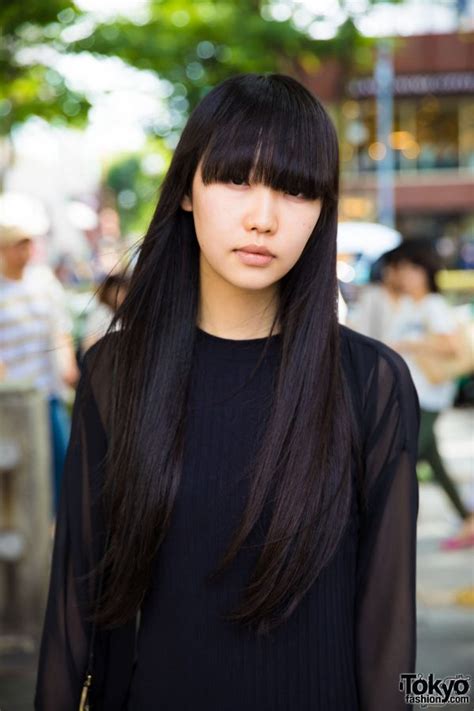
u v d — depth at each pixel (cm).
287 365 188
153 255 199
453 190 3819
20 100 1027
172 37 995
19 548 498
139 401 193
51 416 603
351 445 187
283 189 181
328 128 185
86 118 1039
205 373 194
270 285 194
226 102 184
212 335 197
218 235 183
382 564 190
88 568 201
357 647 191
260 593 179
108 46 963
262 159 179
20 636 498
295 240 183
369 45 1093
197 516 186
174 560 187
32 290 594
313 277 191
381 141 3466
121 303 202
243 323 196
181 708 185
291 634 183
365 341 196
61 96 1021
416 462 193
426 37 3381
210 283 197
